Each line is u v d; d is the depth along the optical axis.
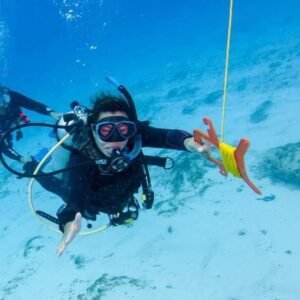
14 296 5.47
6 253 6.75
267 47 16.20
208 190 6.50
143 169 2.72
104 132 2.27
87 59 45.12
